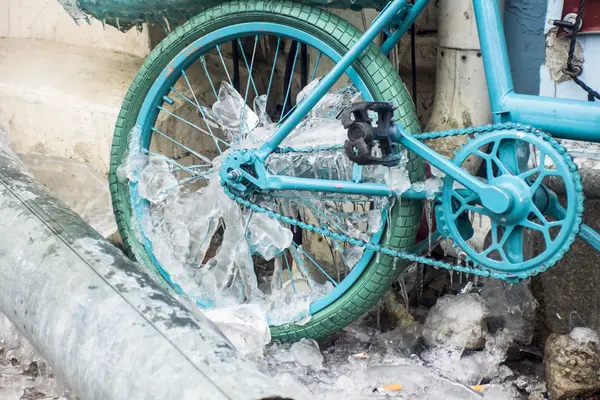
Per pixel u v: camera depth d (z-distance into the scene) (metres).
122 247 4.07
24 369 3.28
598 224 3.14
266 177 3.07
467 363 3.14
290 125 3.04
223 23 3.27
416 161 2.95
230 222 3.40
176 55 3.40
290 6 3.12
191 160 4.02
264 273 3.90
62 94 4.13
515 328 3.32
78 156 4.13
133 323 2.33
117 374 2.22
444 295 3.51
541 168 2.66
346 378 3.07
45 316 2.57
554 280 3.26
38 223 2.92
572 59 3.13
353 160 2.76
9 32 4.73
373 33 2.91
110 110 3.98
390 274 3.11
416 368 3.12
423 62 4.02
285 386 2.93
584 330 3.03
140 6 3.50
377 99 2.99
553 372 2.98
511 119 2.79
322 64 3.83
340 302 3.21
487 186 2.72
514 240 2.77
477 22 2.83
